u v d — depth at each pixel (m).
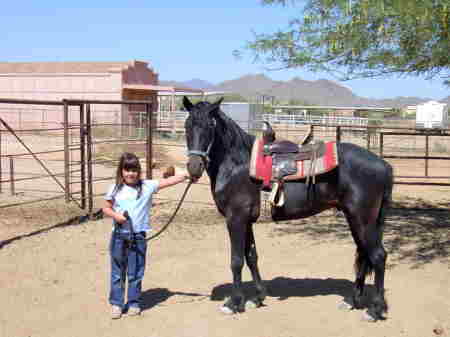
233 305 4.76
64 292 5.29
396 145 24.81
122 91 29.58
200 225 8.43
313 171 4.45
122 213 4.64
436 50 5.95
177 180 4.75
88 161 8.56
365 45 6.33
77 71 30.09
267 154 4.57
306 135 4.95
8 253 6.49
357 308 4.91
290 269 6.21
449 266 6.23
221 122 4.63
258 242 7.48
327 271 6.12
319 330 4.43
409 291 5.39
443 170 16.69
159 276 5.89
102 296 5.20
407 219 9.01
